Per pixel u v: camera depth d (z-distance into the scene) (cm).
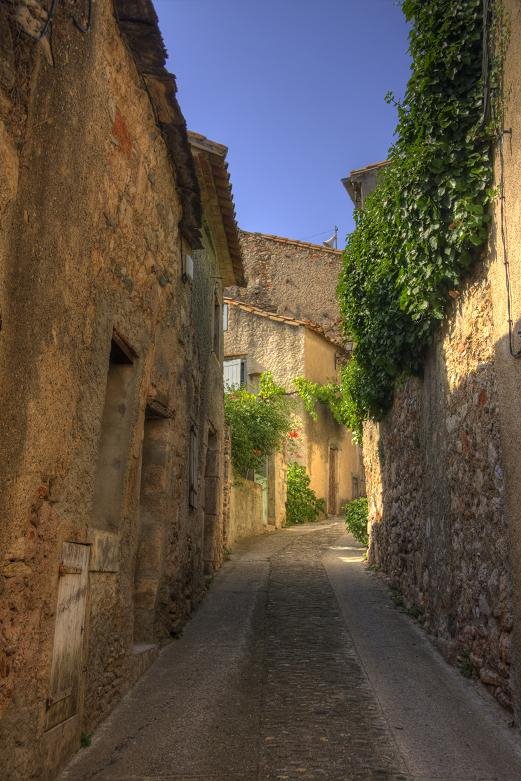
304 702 485
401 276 677
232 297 2356
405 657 612
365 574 1055
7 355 302
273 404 1831
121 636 492
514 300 464
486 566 518
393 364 809
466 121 550
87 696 416
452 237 555
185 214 677
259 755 392
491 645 501
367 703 486
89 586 421
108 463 505
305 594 898
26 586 320
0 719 295
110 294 458
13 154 301
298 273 2375
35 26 323
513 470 459
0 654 297
